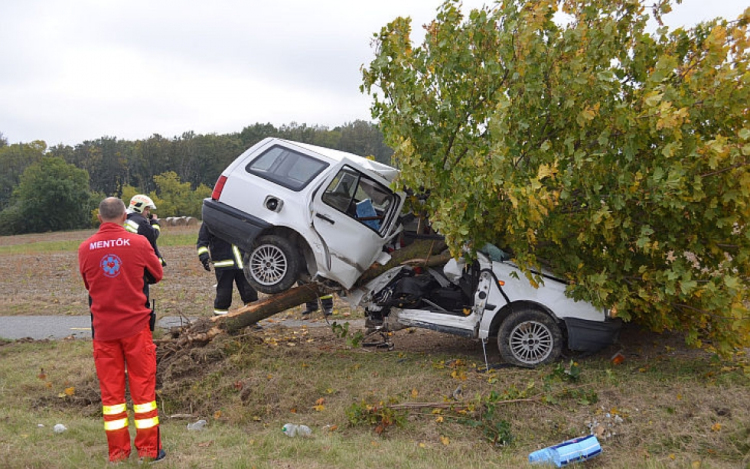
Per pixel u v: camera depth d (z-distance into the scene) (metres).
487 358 7.45
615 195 6.01
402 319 7.50
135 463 4.62
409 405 5.93
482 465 4.93
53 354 7.98
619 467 4.89
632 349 7.38
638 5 6.45
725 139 5.55
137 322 4.75
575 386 6.15
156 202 84.69
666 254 6.52
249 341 7.57
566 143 6.08
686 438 5.22
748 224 6.05
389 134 7.36
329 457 4.97
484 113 6.66
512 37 6.21
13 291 14.20
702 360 6.82
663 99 5.76
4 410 6.07
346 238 7.33
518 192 5.80
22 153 124.25
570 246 6.67
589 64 6.16
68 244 41.22
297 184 7.38
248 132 119.81
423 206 7.70
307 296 7.68
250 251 7.47
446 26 6.59
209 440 5.37
